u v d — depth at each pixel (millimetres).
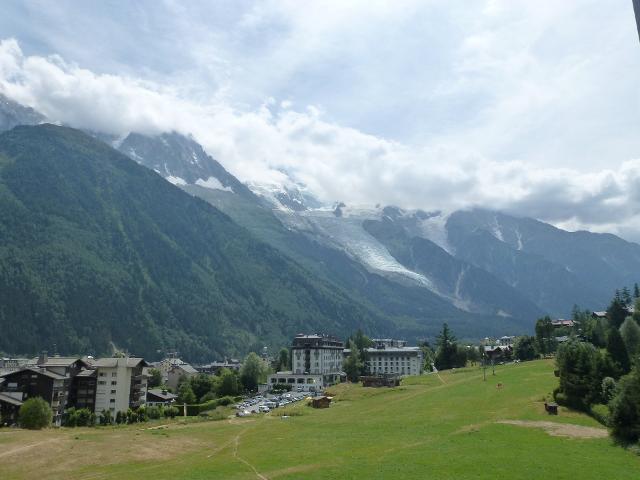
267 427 116750
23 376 159375
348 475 69500
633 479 66500
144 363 195375
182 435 107125
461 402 128125
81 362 185125
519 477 66875
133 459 84188
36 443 92688
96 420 165750
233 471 74188
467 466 71688
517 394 128000
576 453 77938
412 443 88250
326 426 112688
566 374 111562
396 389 180125
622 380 90375
